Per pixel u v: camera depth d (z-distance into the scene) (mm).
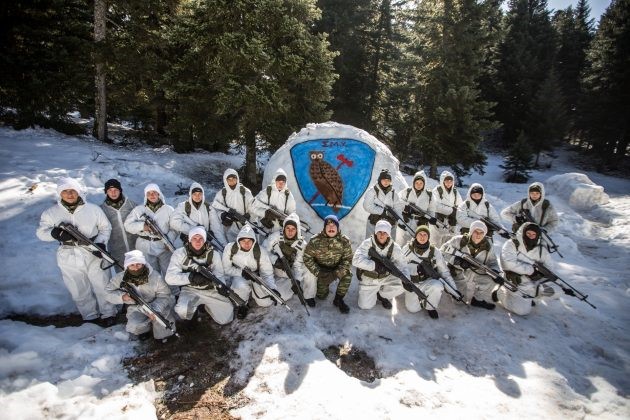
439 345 4582
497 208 11828
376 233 4996
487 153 30422
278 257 5180
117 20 13852
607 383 4090
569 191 15547
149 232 5094
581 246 9938
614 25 27266
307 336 4520
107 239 4754
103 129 14305
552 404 3734
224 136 11242
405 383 3893
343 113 18078
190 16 10594
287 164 7688
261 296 5027
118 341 4422
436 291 4961
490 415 3553
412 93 17703
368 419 3371
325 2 17562
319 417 3359
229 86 9969
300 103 11445
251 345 4355
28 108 12680
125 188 9508
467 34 16188
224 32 9859
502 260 5387
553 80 27719
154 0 13008
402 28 19562
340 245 5023
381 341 4586
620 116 26484
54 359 3994
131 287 4250
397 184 7582
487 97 30453
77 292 4621
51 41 12703
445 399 3719
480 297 5559
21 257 5930
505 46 30266
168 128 11609
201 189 5520
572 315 5414
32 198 7887
